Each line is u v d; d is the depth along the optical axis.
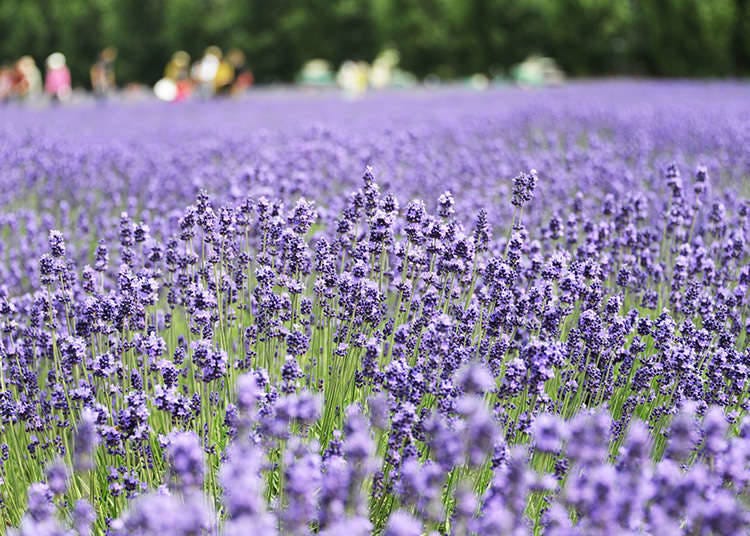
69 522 3.66
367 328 5.06
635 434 2.90
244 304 5.79
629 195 6.97
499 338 4.63
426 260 5.12
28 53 61.94
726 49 51.81
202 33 60.06
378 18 57.22
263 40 59.34
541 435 2.91
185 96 37.44
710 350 4.97
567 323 5.39
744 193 10.04
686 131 15.17
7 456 4.29
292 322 4.94
